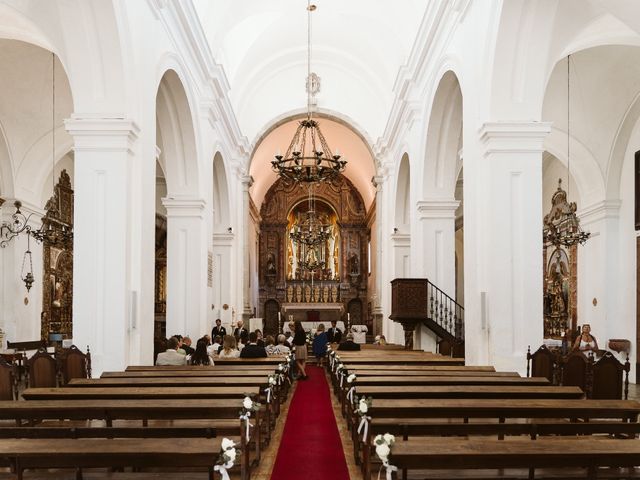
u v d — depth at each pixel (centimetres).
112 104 877
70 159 1841
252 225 2955
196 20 1245
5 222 1489
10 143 1466
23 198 1538
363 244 3434
